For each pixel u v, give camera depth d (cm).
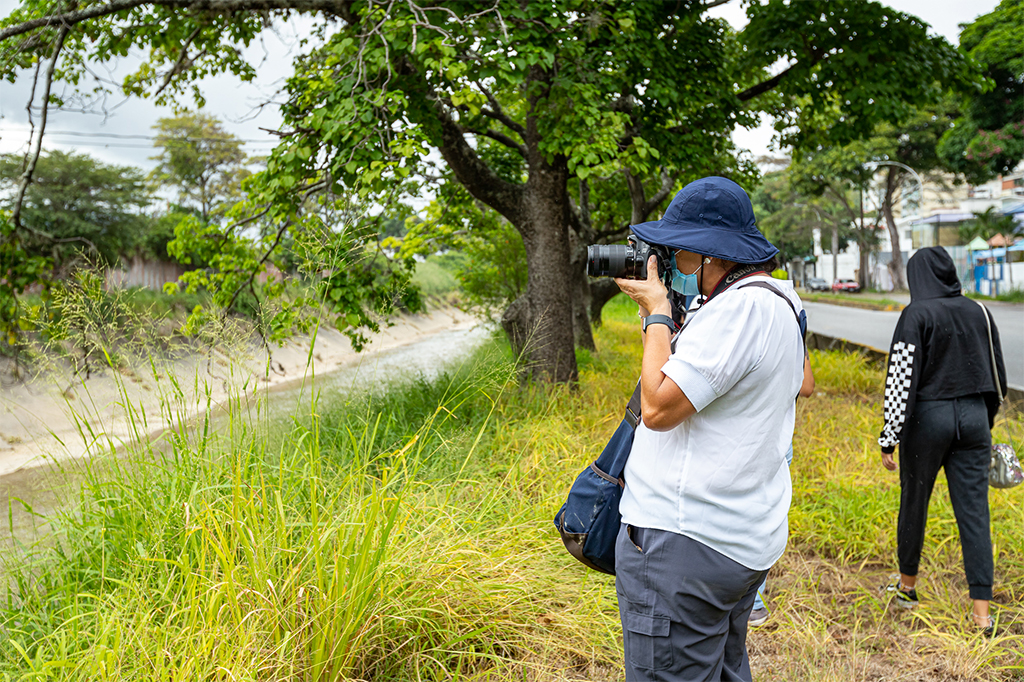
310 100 666
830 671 253
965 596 312
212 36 708
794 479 431
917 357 292
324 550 234
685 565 153
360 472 289
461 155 708
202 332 313
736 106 802
